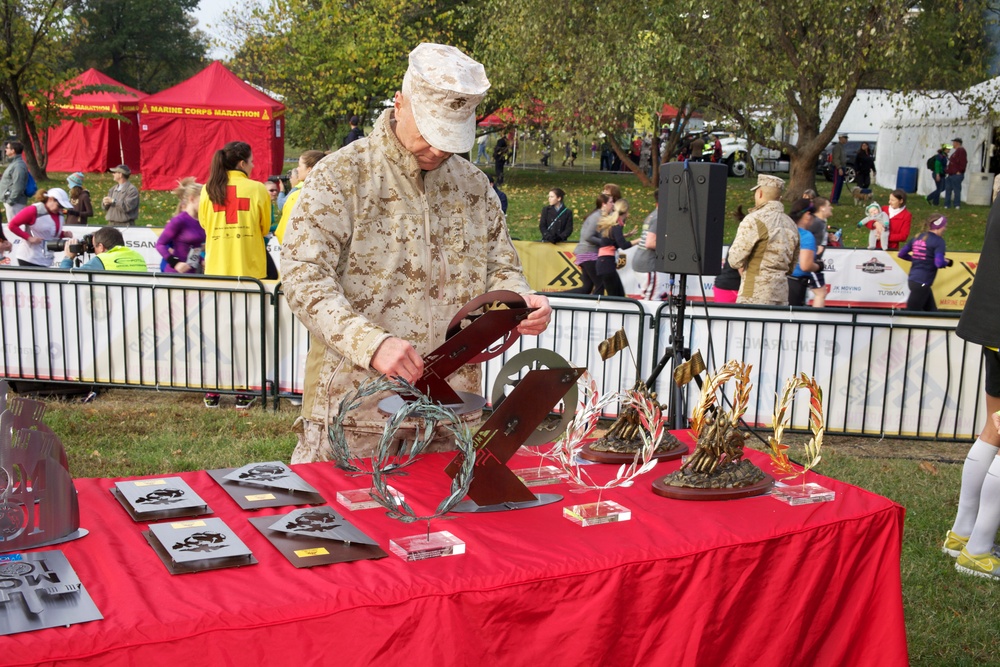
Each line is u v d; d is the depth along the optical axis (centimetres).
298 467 244
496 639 181
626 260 904
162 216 1772
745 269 671
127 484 222
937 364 574
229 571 177
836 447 585
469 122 234
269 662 161
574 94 1867
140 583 169
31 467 182
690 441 296
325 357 259
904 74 1794
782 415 260
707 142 2884
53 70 2312
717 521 218
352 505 216
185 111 2044
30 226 862
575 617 188
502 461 221
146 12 4881
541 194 2341
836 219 2028
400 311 253
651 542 203
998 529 425
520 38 1947
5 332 632
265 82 2730
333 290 232
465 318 241
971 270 941
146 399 657
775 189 655
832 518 226
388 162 248
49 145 2625
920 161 2548
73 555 181
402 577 177
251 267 631
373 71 2494
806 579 221
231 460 509
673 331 438
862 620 235
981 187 2294
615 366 585
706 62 1703
